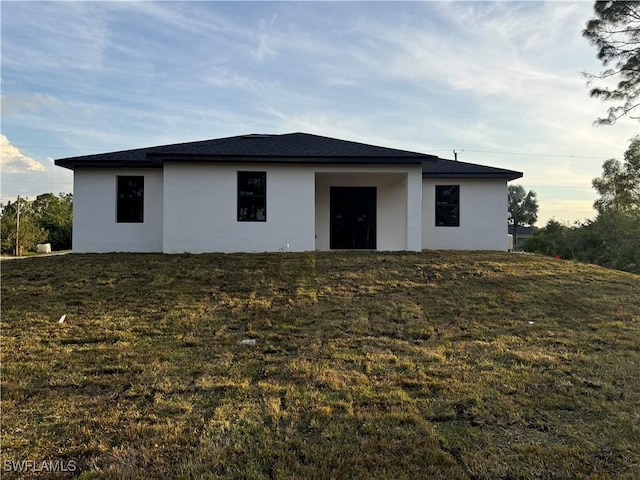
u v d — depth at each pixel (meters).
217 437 2.89
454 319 6.33
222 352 4.83
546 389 3.79
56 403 3.45
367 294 7.68
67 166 12.27
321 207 14.48
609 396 3.66
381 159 11.49
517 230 49.09
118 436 2.91
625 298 7.68
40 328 5.71
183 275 8.89
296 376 4.08
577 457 2.69
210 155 11.23
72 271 9.22
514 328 5.91
